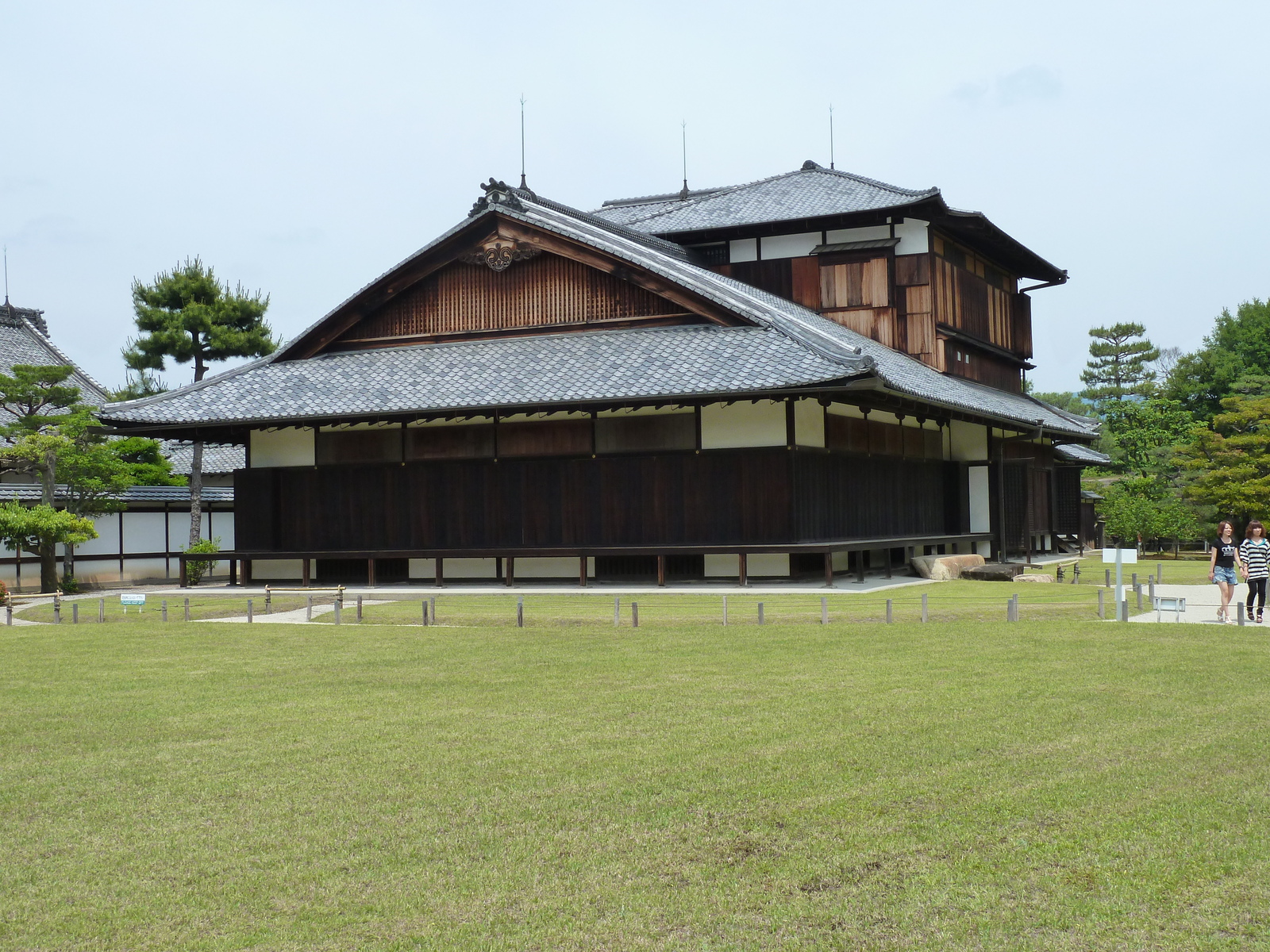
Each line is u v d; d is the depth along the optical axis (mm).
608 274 26281
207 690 11711
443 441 25531
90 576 31625
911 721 9469
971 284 34375
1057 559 35281
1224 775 7703
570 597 21375
